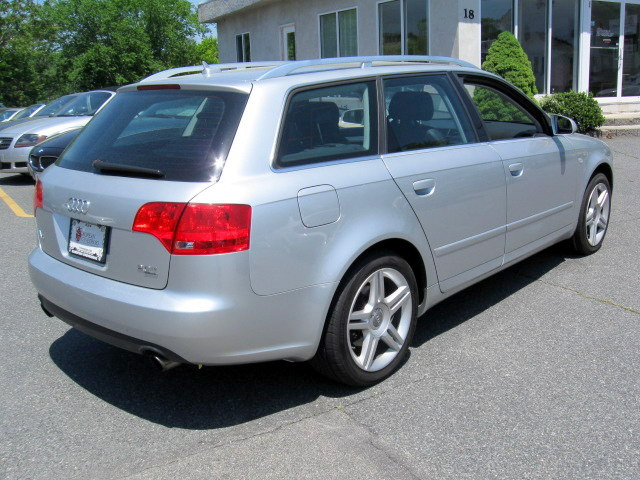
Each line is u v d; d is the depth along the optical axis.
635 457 2.80
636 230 6.50
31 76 45.31
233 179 2.87
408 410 3.23
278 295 2.96
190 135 3.07
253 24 17.39
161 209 2.82
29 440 3.04
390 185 3.43
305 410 3.27
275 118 3.08
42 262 3.48
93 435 3.08
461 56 11.05
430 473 2.72
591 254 5.77
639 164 9.90
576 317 4.37
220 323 2.80
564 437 2.96
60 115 11.09
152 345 2.87
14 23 44.50
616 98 13.74
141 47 29.89
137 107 3.44
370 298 3.40
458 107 4.14
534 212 4.67
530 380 3.51
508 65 11.00
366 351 3.41
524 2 12.09
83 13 29.20
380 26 12.87
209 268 2.77
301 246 3.01
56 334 4.30
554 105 11.77
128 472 2.78
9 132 10.48
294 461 2.83
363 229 3.25
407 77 3.85
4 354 3.98
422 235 3.63
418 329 4.28
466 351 3.90
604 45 13.44
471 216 4.00
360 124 3.48
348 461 2.81
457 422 3.11
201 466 2.81
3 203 8.95
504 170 4.25
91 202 3.10
